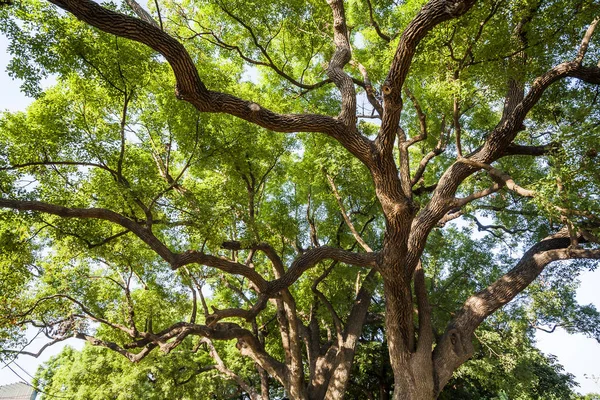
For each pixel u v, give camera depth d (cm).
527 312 1631
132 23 538
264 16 1202
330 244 1447
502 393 1938
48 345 1027
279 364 1280
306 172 1417
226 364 1977
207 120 1058
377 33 1245
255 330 1388
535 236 1402
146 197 947
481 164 865
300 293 1507
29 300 1097
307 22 1262
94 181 970
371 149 766
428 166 1542
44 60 813
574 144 725
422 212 999
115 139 1007
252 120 681
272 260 1228
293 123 708
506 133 937
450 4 552
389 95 662
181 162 1344
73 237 983
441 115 1373
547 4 822
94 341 1055
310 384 1305
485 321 1719
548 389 2230
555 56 946
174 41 564
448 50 833
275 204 1536
